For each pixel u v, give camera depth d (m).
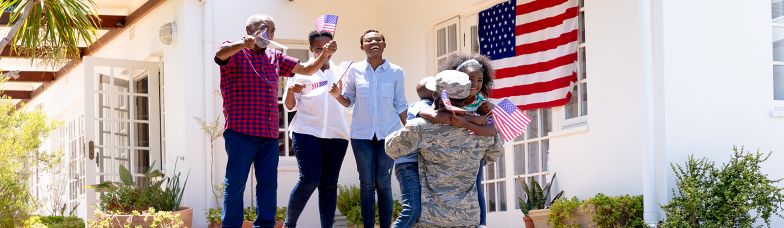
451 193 6.56
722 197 7.91
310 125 8.49
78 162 16.33
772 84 8.85
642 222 8.30
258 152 7.80
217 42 12.06
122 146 12.97
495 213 11.16
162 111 13.16
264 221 7.73
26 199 8.95
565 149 9.77
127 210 10.95
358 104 8.56
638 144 8.66
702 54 8.57
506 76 10.66
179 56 12.01
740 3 8.78
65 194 16.17
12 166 8.77
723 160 8.54
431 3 12.02
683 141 8.39
